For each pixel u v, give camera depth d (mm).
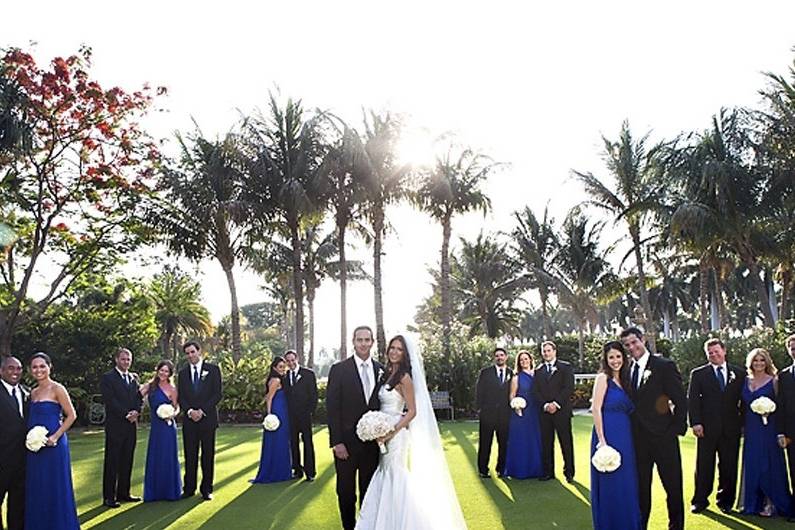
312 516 7590
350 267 30656
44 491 6660
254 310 80688
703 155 23922
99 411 21141
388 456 5832
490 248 39688
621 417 6211
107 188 19750
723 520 6941
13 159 18359
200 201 22969
